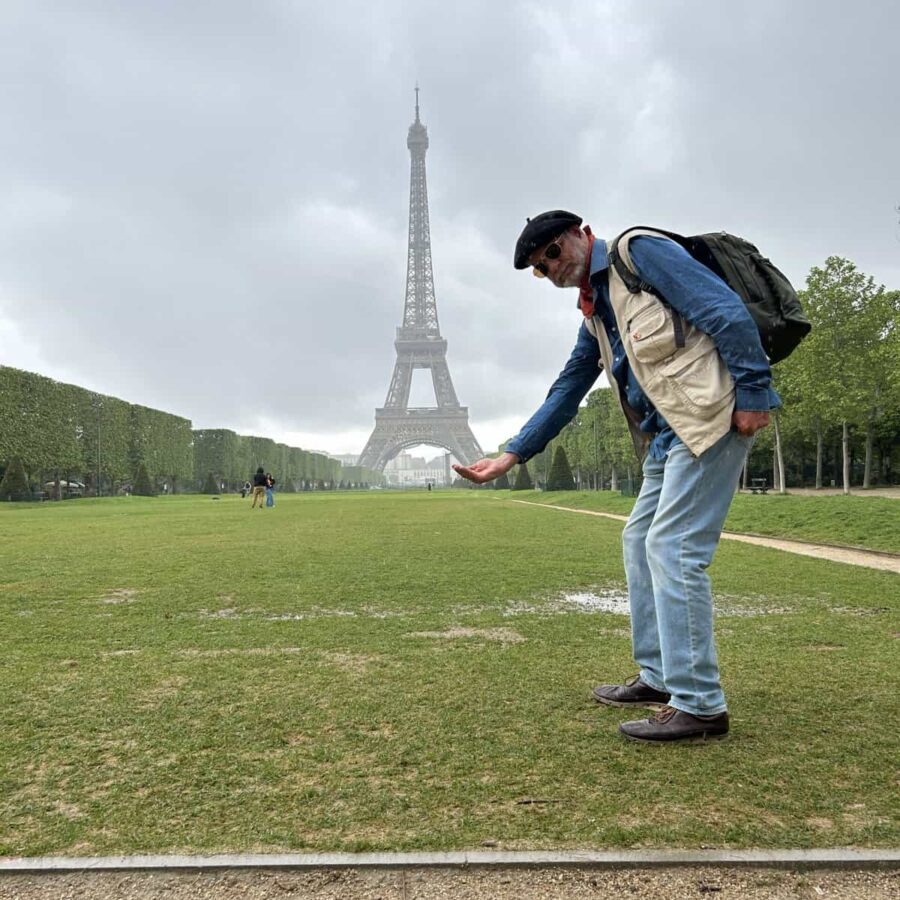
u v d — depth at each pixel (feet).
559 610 24.79
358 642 19.71
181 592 28.86
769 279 12.26
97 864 7.70
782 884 7.31
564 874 7.52
